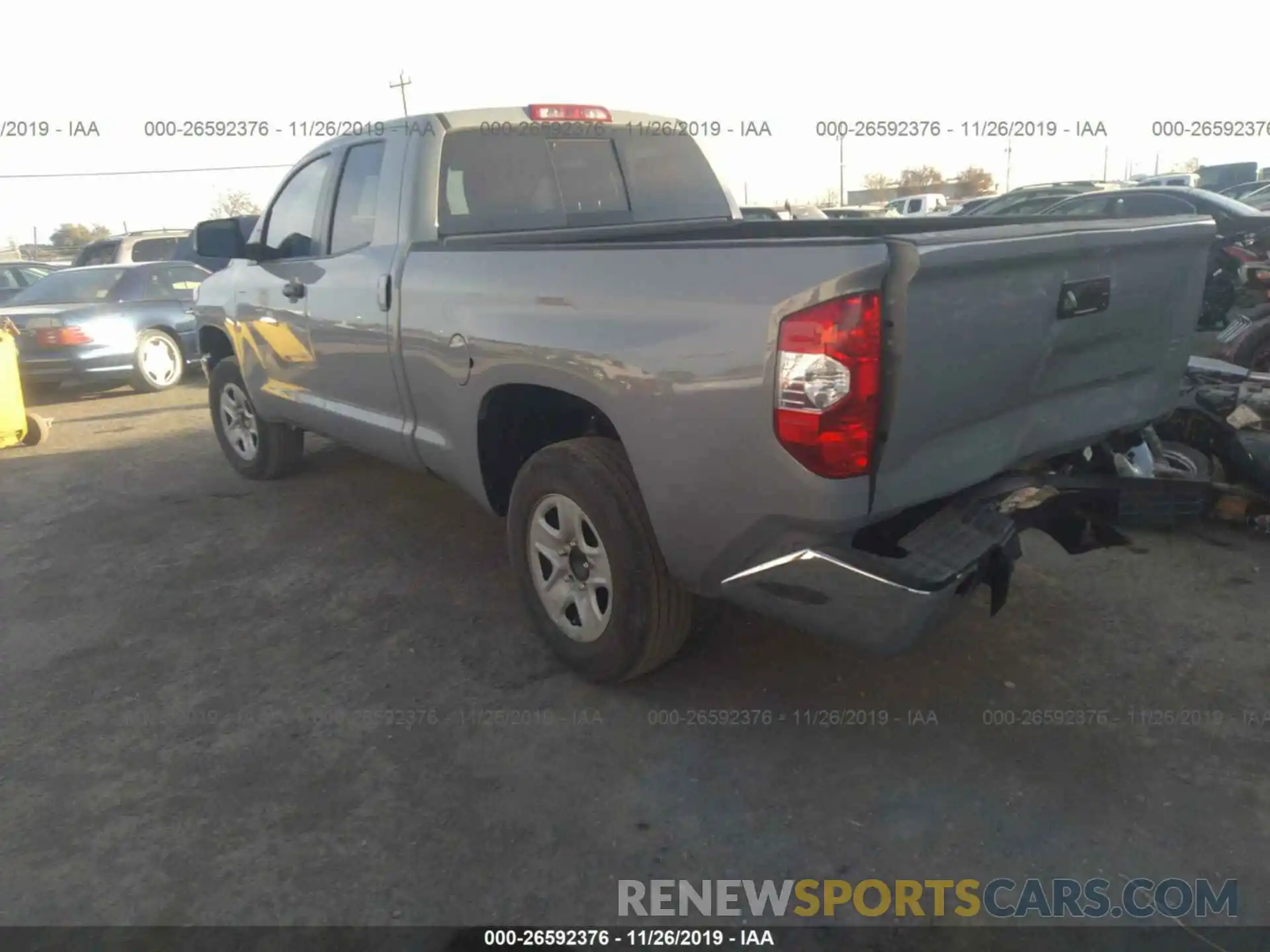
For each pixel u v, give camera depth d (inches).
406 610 167.9
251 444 246.7
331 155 184.9
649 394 112.6
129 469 274.7
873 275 92.7
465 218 164.7
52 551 207.6
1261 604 154.1
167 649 158.1
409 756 124.9
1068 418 120.7
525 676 143.5
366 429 178.5
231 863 106.5
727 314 103.4
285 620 166.4
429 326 150.6
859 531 104.4
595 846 107.1
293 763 124.4
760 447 102.2
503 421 148.3
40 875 105.7
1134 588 161.3
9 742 132.2
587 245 122.2
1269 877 98.8
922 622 101.3
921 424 100.3
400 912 98.7
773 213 503.2
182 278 438.3
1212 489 173.3
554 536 137.4
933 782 115.1
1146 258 120.9
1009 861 102.4
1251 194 800.9
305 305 187.5
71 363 390.9
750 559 110.3
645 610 125.6
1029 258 103.3
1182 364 135.2
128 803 117.6
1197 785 112.3
